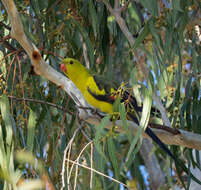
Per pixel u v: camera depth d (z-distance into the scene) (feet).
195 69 31.27
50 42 34.35
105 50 34.47
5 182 24.63
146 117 25.00
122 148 54.70
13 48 31.94
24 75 30.96
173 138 27.96
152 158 53.47
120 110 24.81
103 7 34.63
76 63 33.22
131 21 45.47
